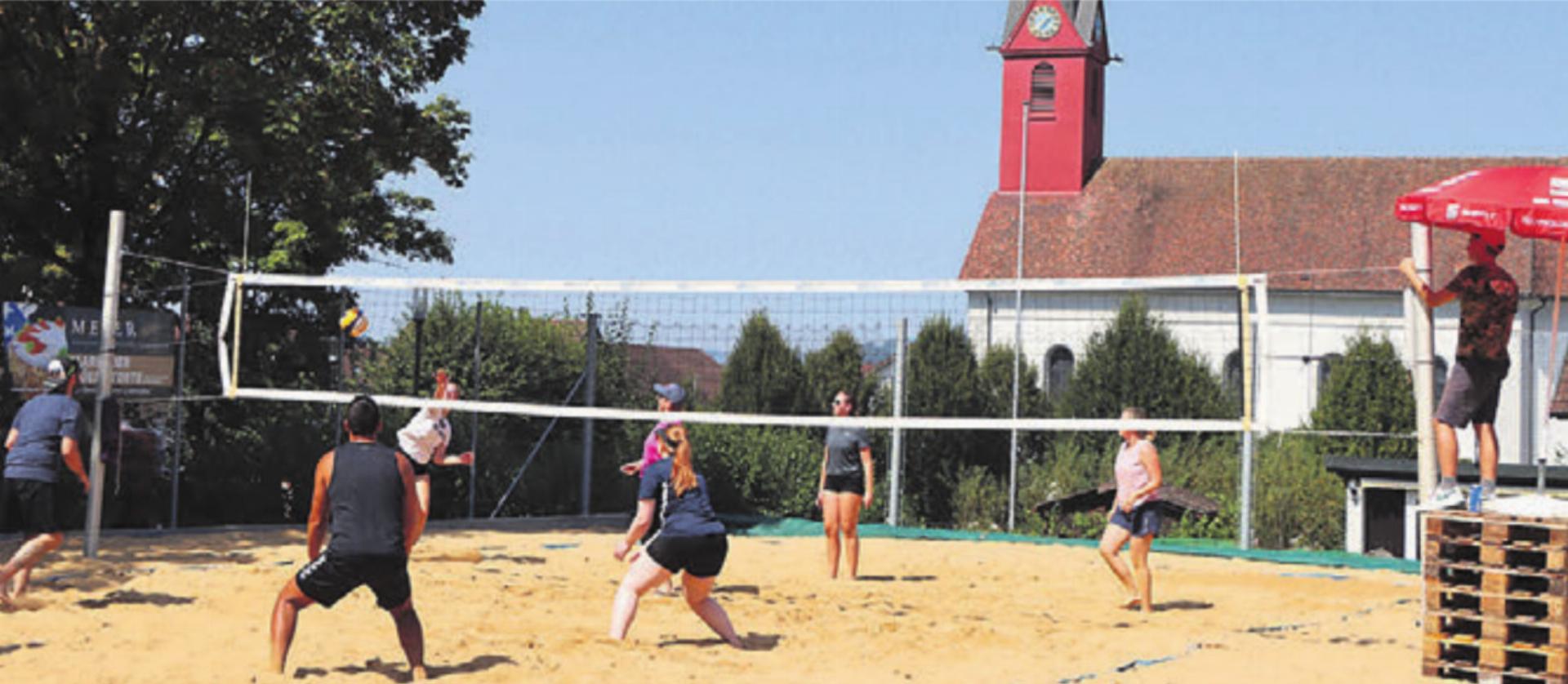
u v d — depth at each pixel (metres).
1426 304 10.95
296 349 26.61
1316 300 51.88
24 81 23.22
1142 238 57.62
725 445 28.86
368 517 9.02
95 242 25.58
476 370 22.61
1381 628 12.60
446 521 21.70
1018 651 10.91
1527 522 9.93
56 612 11.29
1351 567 18.64
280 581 13.48
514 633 11.00
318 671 9.38
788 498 28.75
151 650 9.95
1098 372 41.31
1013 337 52.94
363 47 26.81
